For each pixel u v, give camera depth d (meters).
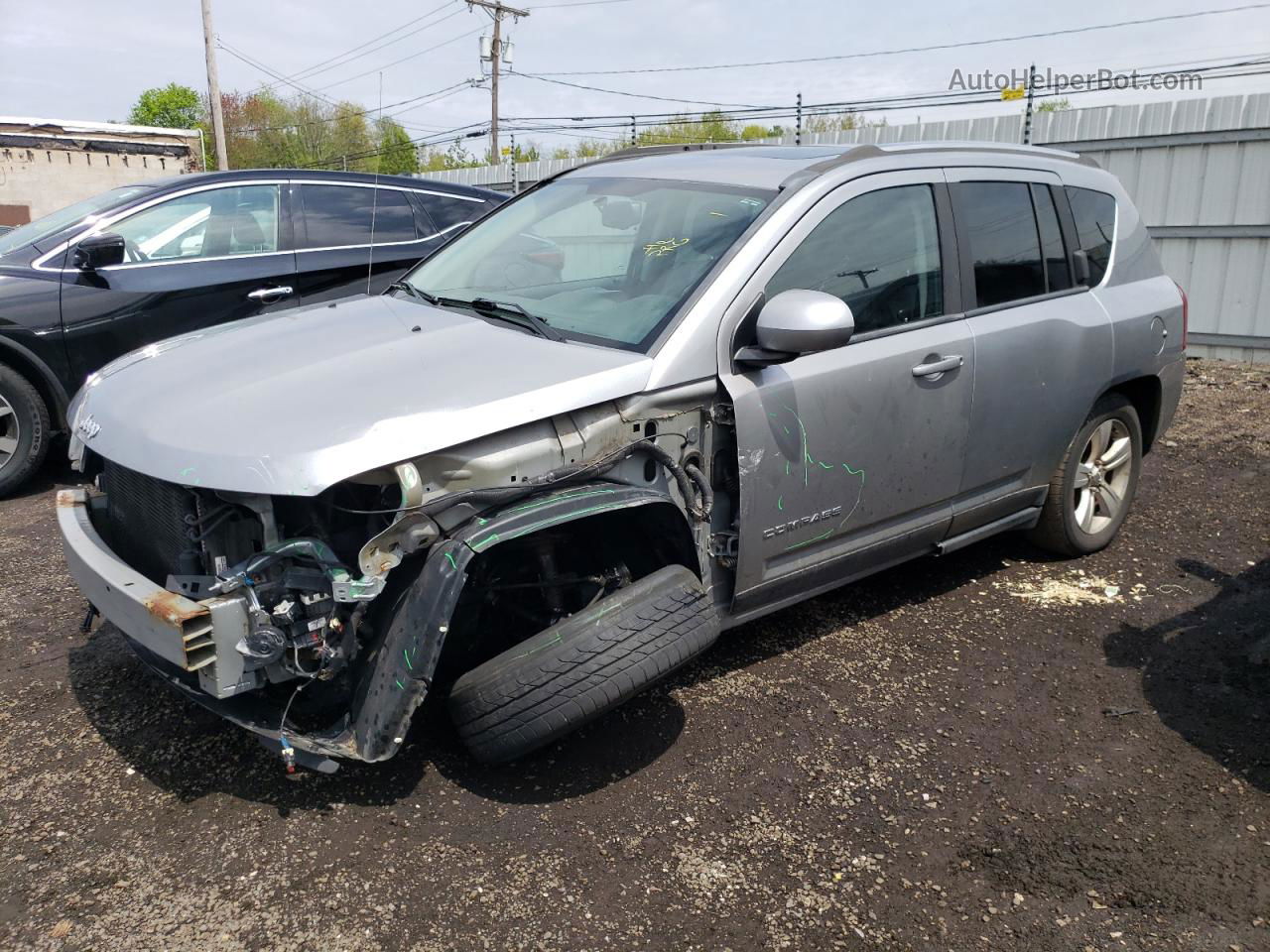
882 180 3.76
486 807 2.94
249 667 2.55
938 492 3.95
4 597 4.37
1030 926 2.53
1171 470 6.49
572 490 2.82
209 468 2.59
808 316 3.03
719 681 3.70
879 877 2.70
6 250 6.12
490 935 2.46
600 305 3.39
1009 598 4.50
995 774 3.17
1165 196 10.61
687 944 2.45
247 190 6.49
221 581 2.53
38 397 5.83
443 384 2.84
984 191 4.15
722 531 3.31
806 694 3.62
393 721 2.58
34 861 2.68
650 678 2.81
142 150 26.94
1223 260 10.31
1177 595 4.54
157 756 3.16
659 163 4.18
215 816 2.88
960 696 3.64
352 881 2.63
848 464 3.54
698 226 3.53
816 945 2.46
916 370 3.67
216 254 6.29
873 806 3.00
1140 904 2.61
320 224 6.68
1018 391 4.12
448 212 7.25
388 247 6.88
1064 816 2.97
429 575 2.59
